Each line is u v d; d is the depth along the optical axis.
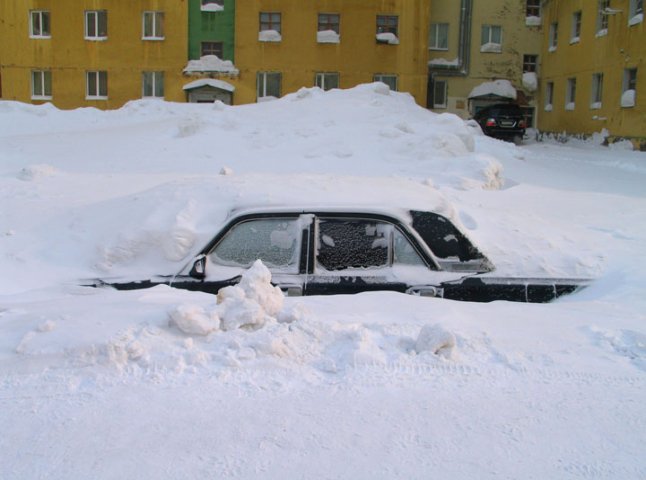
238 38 38.44
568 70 38.00
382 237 5.70
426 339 3.94
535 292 5.75
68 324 4.11
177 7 37.94
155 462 2.97
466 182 12.49
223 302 4.20
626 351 4.11
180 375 3.69
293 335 3.97
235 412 3.36
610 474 2.94
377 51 38.97
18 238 6.68
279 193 6.09
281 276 5.55
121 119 23.12
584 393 3.61
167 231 5.84
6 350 3.86
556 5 39.81
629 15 31.14
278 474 2.90
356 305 4.77
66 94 38.59
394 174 13.66
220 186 6.45
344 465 2.96
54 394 3.51
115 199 7.03
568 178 16.41
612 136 32.69
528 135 41.59
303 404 3.44
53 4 37.91
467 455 3.06
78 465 2.95
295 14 38.44
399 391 3.59
